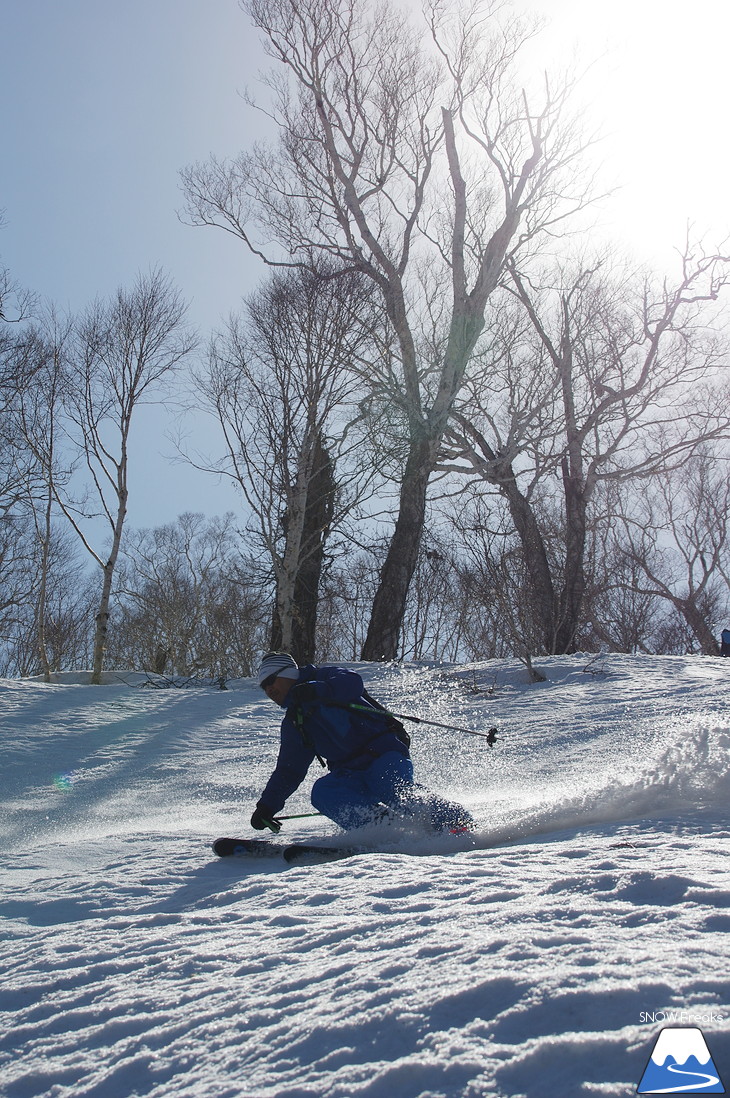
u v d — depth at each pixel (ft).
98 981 7.97
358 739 15.46
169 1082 5.67
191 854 15.47
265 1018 6.28
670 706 35.73
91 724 43.37
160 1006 6.98
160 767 33.63
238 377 68.44
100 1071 6.06
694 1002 5.24
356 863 11.95
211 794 27.78
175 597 102.58
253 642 92.53
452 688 48.29
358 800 15.10
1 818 24.68
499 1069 4.88
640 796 15.72
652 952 6.12
